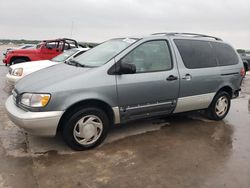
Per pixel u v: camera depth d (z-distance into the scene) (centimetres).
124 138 477
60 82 399
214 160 407
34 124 383
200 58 539
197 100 535
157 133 507
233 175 365
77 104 411
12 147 428
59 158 397
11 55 1273
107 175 356
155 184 339
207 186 338
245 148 455
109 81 425
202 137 497
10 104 430
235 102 803
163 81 475
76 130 414
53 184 332
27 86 413
